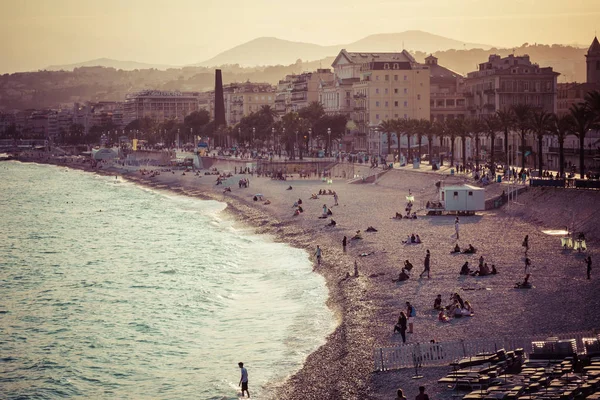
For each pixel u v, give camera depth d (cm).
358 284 10375
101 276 12925
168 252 15038
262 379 7462
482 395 5700
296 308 9788
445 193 15675
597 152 18675
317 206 18725
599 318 7956
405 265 10788
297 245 14300
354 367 7256
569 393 5538
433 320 8350
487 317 8288
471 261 11119
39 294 11675
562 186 15300
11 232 19338
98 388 7625
